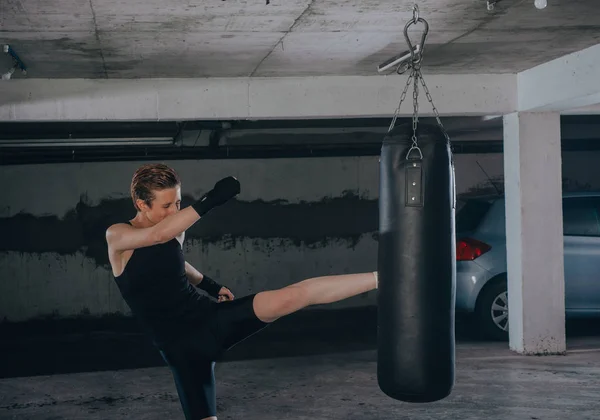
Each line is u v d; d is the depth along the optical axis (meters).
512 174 6.97
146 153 9.38
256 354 7.40
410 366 3.47
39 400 5.66
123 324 9.70
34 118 6.49
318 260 10.14
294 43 5.34
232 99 6.69
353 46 5.48
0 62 5.77
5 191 9.48
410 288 3.47
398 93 6.79
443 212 3.51
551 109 6.69
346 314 10.08
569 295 7.67
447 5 4.40
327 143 9.88
